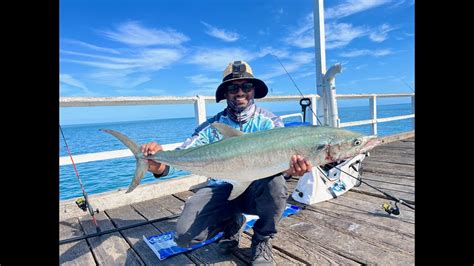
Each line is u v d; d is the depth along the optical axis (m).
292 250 2.44
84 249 2.69
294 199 3.59
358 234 2.63
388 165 5.20
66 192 7.23
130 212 3.60
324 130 2.14
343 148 2.11
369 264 2.17
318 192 3.45
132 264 2.39
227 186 2.39
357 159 3.95
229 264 2.31
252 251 2.25
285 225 2.92
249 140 2.09
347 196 3.65
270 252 2.23
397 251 2.30
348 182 3.84
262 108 2.69
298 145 2.05
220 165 2.12
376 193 3.66
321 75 6.02
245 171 2.09
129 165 10.49
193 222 2.23
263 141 2.07
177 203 3.85
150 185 4.10
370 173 4.76
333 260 2.26
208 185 2.51
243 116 2.54
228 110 2.60
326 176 3.58
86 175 9.04
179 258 2.43
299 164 2.00
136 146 2.36
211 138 2.59
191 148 2.22
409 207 3.08
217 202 2.32
